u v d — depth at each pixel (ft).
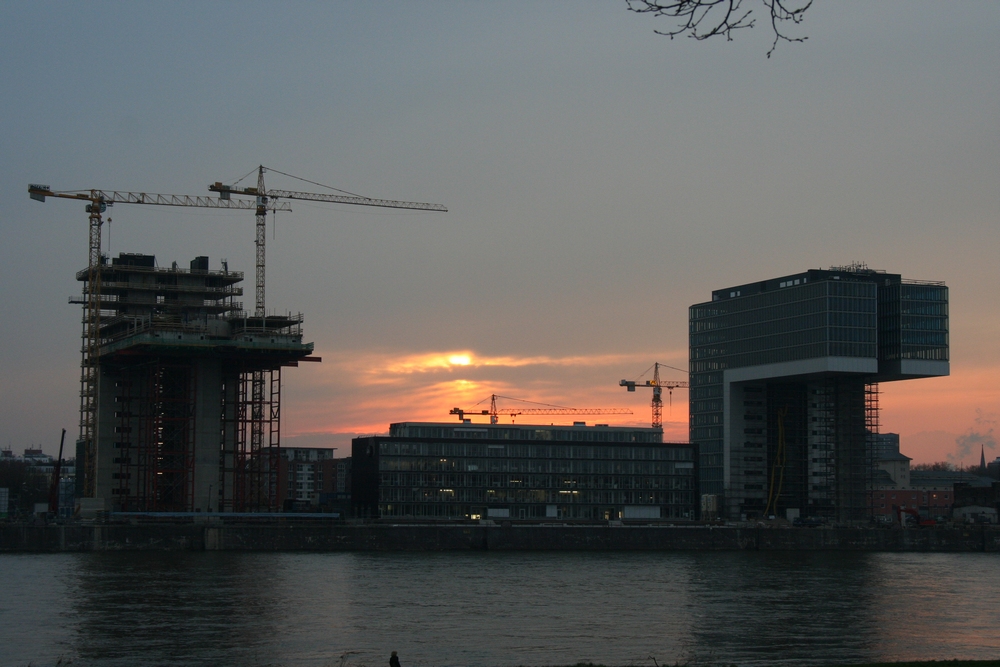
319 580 580.71
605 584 582.76
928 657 369.71
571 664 347.77
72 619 433.07
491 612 465.47
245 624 424.46
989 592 570.46
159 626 418.10
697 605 497.87
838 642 401.90
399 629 417.90
